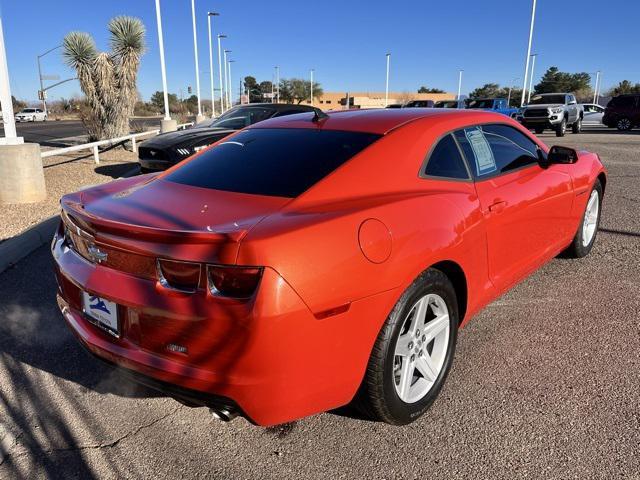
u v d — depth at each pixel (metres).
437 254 2.63
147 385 2.39
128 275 2.34
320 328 2.19
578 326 3.77
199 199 2.67
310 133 3.21
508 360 3.34
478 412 2.83
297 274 2.12
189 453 2.59
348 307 2.26
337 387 2.34
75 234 2.65
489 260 3.24
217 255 2.09
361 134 3.05
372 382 2.47
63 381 3.23
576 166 4.49
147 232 2.20
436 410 2.86
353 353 2.33
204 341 2.13
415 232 2.56
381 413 2.58
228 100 57.81
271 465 2.49
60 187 9.51
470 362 3.33
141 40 17.27
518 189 3.52
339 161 2.81
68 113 69.25
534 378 3.13
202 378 2.16
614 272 4.79
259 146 3.22
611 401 2.88
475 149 3.36
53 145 18.89
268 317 2.05
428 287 2.65
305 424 2.79
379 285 2.35
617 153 14.34
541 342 3.56
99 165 12.88
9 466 2.51
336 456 2.54
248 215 2.40
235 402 2.16
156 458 2.56
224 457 2.55
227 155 3.23
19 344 3.68
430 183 2.95
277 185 2.71
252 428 2.77
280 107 11.02
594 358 3.34
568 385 3.05
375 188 2.72
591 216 5.12
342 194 2.63
